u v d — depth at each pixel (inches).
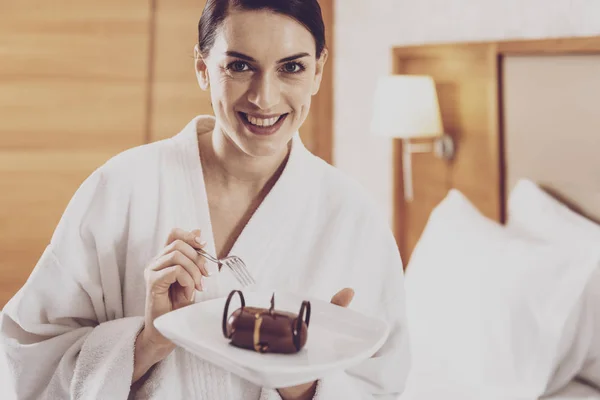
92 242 38.4
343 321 32.1
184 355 36.3
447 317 66.7
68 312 38.1
